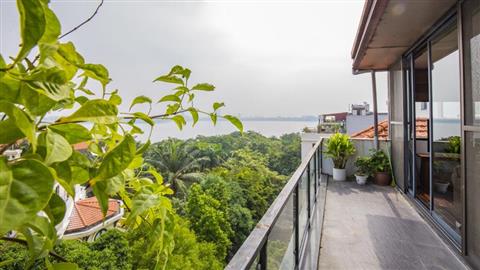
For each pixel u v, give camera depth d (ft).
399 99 15.74
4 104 1.18
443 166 10.43
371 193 15.75
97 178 1.53
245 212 50.62
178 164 55.47
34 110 1.24
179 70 2.47
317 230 10.62
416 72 13.61
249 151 71.10
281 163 81.82
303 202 8.05
